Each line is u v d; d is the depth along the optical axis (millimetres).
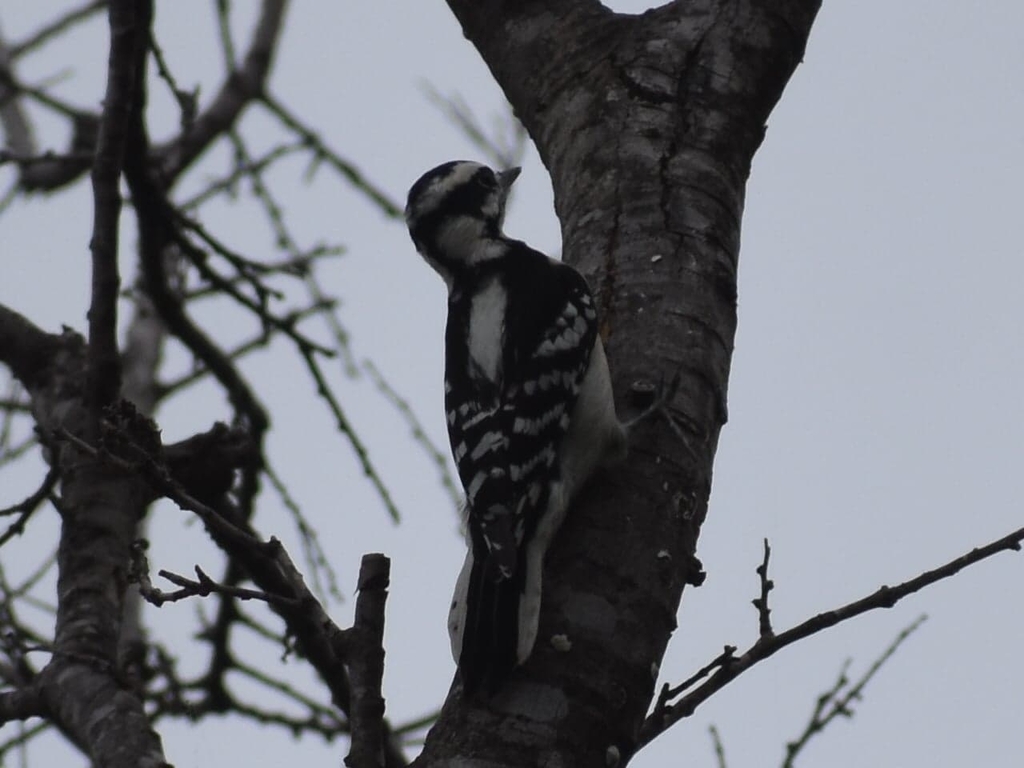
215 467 11219
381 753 6594
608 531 8062
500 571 7672
